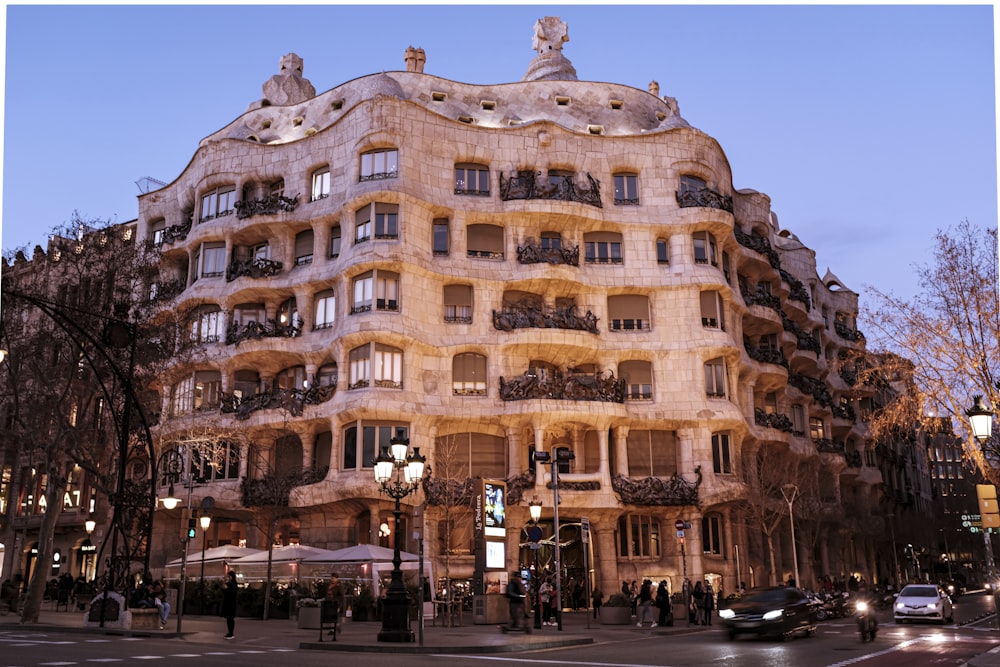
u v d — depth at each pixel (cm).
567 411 4247
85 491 5147
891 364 2762
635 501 4281
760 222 5812
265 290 4603
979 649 2116
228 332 4581
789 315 6359
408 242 4325
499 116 5012
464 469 4328
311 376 4456
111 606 2759
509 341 4369
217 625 3005
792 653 2023
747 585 4619
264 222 4659
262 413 4344
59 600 4034
